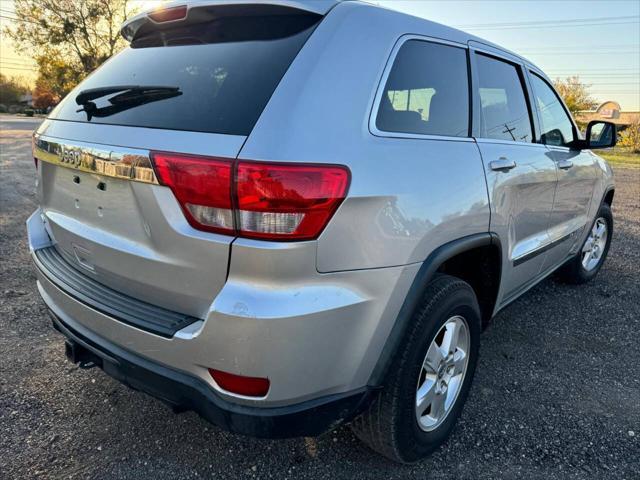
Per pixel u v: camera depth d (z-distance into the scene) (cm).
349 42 188
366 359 184
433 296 206
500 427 255
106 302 194
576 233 392
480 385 292
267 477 218
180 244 166
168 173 162
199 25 215
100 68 247
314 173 158
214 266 162
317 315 162
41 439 234
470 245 223
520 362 320
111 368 198
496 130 268
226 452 231
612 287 459
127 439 237
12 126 2828
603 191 432
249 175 153
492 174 240
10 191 809
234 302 157
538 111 321
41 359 300
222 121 167
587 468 229
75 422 246
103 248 194
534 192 290
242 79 178
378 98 190
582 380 301
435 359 218
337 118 173
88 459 223
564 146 355
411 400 205
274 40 189
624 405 276
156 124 177
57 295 216
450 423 238
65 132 206
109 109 199
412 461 223
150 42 236
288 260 157
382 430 206
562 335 360
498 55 282
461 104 242
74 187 206
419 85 215
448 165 212
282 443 239
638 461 234
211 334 161
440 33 236
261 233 155
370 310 178
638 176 1437
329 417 181
